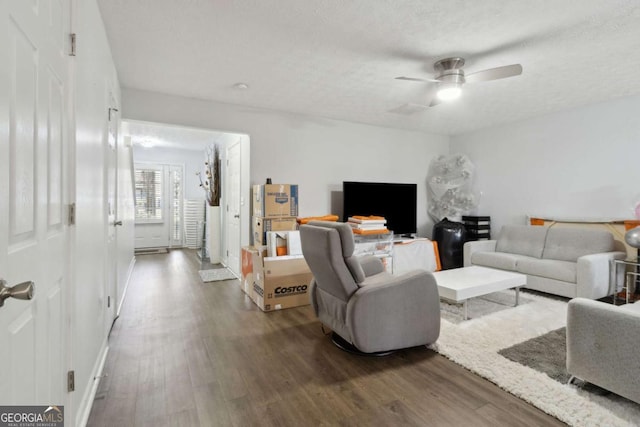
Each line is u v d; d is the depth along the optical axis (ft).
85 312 5.15
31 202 3.10
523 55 8.64
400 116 14.89
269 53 8.64
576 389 5.88
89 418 5.19
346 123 15.71
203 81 10.61
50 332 3.69
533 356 7.14
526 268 12.22
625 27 7.23
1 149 2.46
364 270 9.32
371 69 9.62
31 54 3.08
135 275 15.11
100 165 6.49
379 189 16.02
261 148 13.65
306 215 14.75
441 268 16.38
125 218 12.51
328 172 15.29
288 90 11.46
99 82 6.43
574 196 13.60
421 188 18.34
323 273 7.39
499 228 16.47
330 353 7.44
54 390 3.82
